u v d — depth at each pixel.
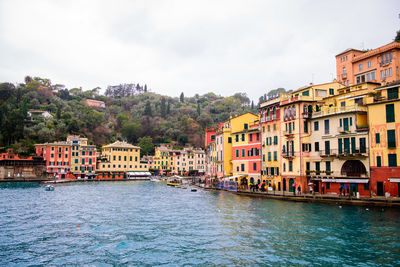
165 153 154.00
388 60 62.22
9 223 34.09
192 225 32.19
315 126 53.19
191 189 75.38
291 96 57.19
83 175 127.12
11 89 175.00
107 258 22.48
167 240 26.69
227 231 29.25
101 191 74.56
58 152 124.00
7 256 23.02
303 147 54.16
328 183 49.84
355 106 46.03
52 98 193.00
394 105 41.91
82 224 33.47
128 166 136.75
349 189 44.78
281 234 27.70
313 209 39.41
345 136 47.44
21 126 133.00
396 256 21.67
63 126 151.12
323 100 55.19
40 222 34.62
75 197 60.31
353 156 45.88
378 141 43.16
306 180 53.47
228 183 66.88
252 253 23.00
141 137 185.12
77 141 129.12
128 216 37.94
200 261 21.64
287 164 56.81
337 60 75.94
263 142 64.06
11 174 113.62
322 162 51.34
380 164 42.75
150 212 40.81
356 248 23.48
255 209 40.38
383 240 25.11
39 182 106.75
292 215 35.72
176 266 20.83
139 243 25.95
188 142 189.12
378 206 38.91
